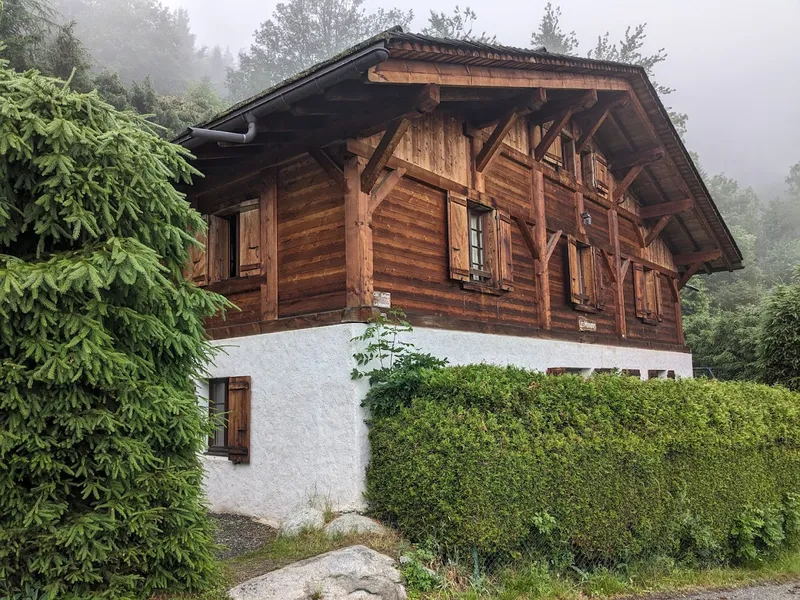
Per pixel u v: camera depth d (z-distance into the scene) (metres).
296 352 6.40
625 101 10.12
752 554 6.30
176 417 4.09
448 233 7.32
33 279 3.39
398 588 4.40
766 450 6.95
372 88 5.56
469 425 5.00
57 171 3.63
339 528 5.37
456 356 7.06
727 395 6.77
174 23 58.12
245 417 6.81
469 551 4.85
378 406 5.77
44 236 3.82
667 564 5.70
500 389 5.19
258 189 7.14
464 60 6.11
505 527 4.82
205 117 22.34
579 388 5.59
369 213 6.21
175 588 3.96
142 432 3.95
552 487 5.09
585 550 5.29
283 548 5.23
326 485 5.98
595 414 5.49
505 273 8.19
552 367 9.03
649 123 11.09
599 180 11.70
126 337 3.98
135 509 3.77
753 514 6.53
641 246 13.50
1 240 3.72
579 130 11.11
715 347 20.98
